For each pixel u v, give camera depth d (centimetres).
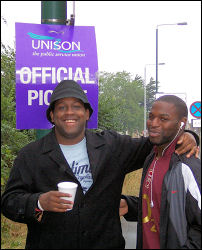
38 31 306
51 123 297
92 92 318
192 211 204
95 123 320
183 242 205
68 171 255
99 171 260
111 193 264
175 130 228
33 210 237
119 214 277
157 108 229
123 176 278
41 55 307
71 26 313
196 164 214
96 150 267
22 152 266
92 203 255
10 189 258
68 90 264
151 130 231
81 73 314
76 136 267
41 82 307
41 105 308
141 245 236
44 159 259
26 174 259
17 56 302
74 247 249
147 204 231
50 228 251
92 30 317
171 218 209
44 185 256
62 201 225
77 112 266
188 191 208
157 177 227
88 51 316
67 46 312
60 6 310
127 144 279
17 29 302
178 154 222
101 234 256
